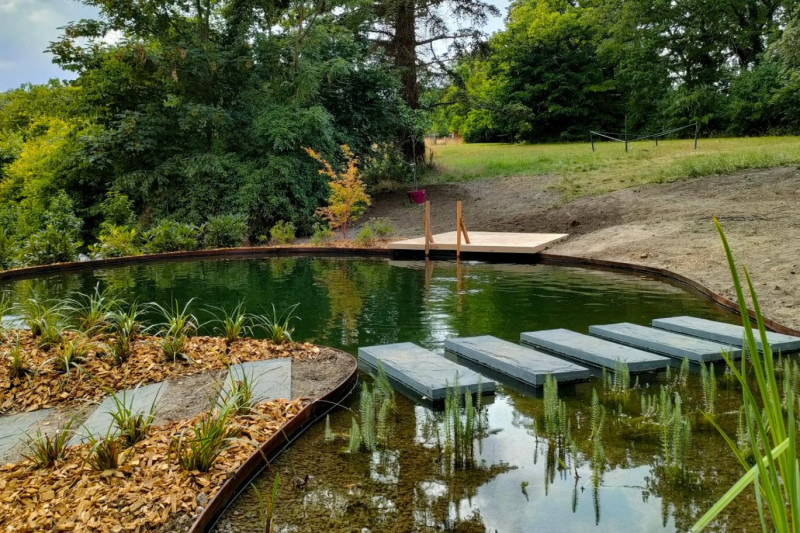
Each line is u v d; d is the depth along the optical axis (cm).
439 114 2503
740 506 258
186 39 1595
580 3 3394
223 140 1655
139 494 269
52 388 421
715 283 725
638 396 401
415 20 2050
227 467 296
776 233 884
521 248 1052
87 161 1484
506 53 3114
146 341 514
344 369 461
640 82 2856
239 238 1389
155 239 1283
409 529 250
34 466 300
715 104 2588
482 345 508
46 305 729
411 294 772
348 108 1852
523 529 247
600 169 1653
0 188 1894
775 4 2655
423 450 328
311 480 297
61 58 1537
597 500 269
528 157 2100
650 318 609
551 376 423
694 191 1265
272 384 424
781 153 1380
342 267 1058
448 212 1571
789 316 559
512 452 322
